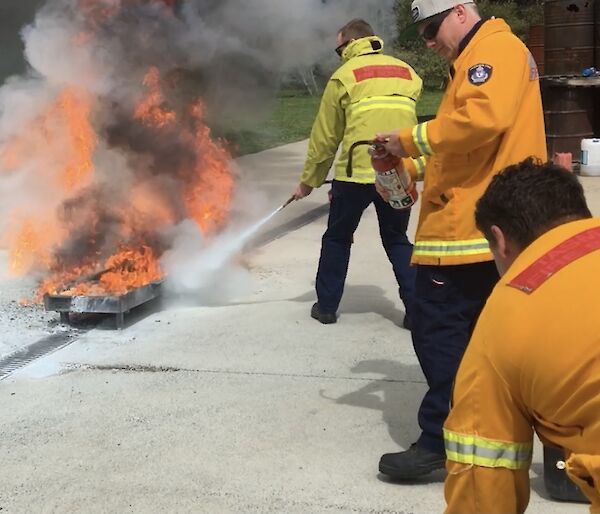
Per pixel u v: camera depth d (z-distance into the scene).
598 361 1.50
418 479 3.05
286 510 2.84
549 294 1.57
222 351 4.39
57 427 3.48
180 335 4.66
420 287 2.92
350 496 2.93
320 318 4.86
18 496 2.93
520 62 2.69
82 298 4.67
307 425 3.50
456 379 1.72
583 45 11.23
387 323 4.88
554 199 1.74
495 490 1.66
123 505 2.87
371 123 4.48
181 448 3.29
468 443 1.67
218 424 3.51
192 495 2.94
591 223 1.70
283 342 4.54
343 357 4.31
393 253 4.74
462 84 2.67
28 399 3.77
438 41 2.85
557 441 1.61
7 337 4.60
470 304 2.83
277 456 3.23
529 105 2.74
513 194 1.75
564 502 2.87
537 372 1.55
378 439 3.38
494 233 1.79
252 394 3.83
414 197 3.13
